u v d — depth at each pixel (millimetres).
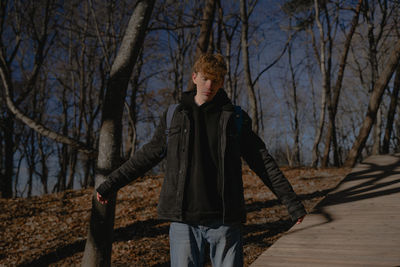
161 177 11484
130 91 21203
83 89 20281
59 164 25875
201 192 1644
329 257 3484
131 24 4066
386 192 6945
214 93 1741
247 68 13367
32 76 9359
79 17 16188
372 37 18047
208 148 1701
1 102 15234
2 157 19703
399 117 27438
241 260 1703
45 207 8961
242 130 1769
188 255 1669
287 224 6461
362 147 12906
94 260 3838
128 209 8352
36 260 5941
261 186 10008
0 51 5043
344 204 6328
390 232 4234
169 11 12336
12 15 14562
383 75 12445
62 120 25281
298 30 19859
